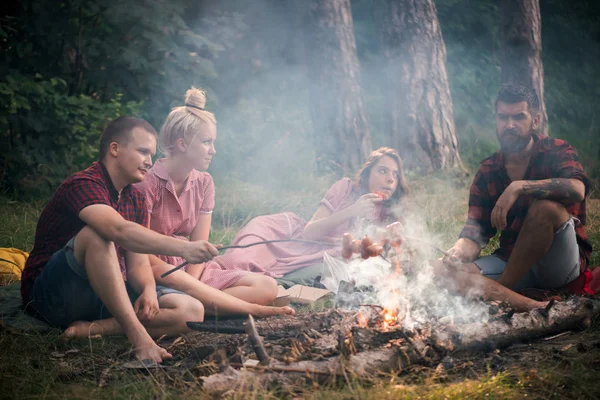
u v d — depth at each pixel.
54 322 3.72
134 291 3.81
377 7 8.68
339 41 8.62
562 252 3.94
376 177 4.85
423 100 8.41
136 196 3.85
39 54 9.16
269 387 2.78
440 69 8.52
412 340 3.09
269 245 4.95
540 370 3.02
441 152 8.41
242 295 4.15
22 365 3.26
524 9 8.40
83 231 3.41
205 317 3.93
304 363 2.90
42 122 8.12
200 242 3.38
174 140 4.18
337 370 2.87
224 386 2.75
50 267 3.56
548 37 14.77
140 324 3.41
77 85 9.26
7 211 6.98
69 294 3.56
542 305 3.75
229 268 4.69
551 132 12.45
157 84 9.64
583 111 13.30
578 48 14.68
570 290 4.09
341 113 8.61
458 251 4.18
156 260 3.96
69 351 3.45
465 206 6.99
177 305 3.65
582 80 14.16
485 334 3.26
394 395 2.72
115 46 9.53
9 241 5.91
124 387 3.00
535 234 3.84
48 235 3.73
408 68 8.44
